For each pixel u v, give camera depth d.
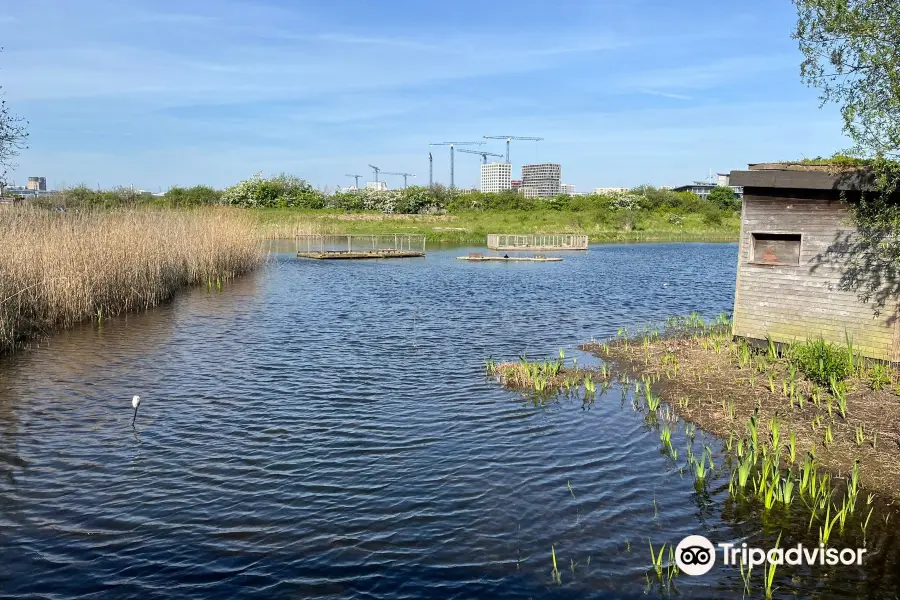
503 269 42.94
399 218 82.12
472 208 94.94
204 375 15.76
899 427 11.36
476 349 18.97
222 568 7.61
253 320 23.23
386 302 28.03
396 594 7.12
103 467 10.38
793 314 16.05
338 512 8.93
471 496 9.44
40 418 12.62
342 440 11.58
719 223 87.19
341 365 16.88
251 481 9.88
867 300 14.58
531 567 7.67
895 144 11.78
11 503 9.15
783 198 15.98
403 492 9.55
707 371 15.59
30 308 20.11
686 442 11.50
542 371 15.96
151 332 20.75
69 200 38.91
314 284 33.94
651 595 7.14
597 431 12.09
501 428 12.23
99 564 7.67
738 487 9.65
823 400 12.95
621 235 75.00
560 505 9.17
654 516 8.86
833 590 7.18
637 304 27.94
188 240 32.44
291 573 7.50
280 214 79.94
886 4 11.55
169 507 9.06
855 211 13.84
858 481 9.66
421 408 13.39
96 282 22.84
